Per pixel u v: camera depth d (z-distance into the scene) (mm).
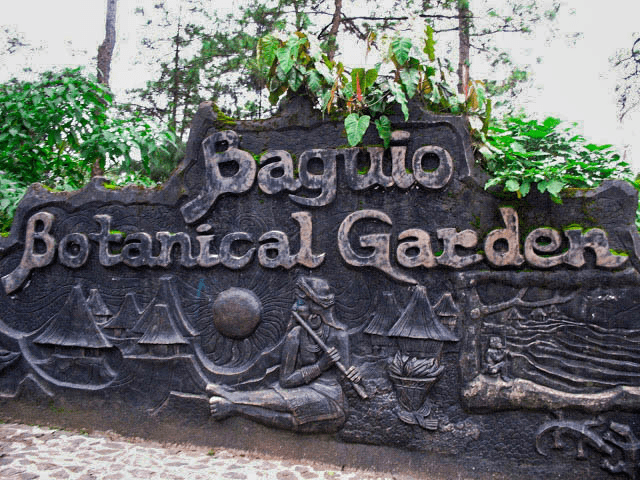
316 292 3371
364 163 3414
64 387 3803
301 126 3490
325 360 3322
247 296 3502
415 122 3324
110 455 3352
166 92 11258
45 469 3104
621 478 2934
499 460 3088
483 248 3170
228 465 3240
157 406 3633
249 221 3564
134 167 8859
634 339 2982
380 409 3254
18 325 3984
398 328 3244
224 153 3582
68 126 5867
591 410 2977
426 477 3154
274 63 3543
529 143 3824
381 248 3285
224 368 3551
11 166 5766
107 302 3807
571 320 3072
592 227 3088
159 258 3656
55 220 3941
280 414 3354
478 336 3164
